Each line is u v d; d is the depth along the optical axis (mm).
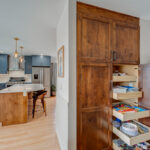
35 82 5098
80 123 1321
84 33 1317
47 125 2453
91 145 1376
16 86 3516
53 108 3633
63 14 1532
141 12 1517
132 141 1255
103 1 1280
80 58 1303
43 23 1934
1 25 2018
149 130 1439
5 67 4977
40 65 5312
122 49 1536
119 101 1898
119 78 1546
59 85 1853
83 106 1333
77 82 1294
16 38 2799
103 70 1431
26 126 2402
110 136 1481
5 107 2463
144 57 1690
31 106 3762
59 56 1814
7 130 2227
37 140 1891
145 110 1468
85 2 1301
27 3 1342
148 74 1470
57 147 1713
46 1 1306
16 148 1684
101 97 1426
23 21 1856
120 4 1338
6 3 1338
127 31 1570
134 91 1564
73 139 1288
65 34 1410
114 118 1731
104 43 1421
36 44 3348
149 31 1727
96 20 1378
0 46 3598
